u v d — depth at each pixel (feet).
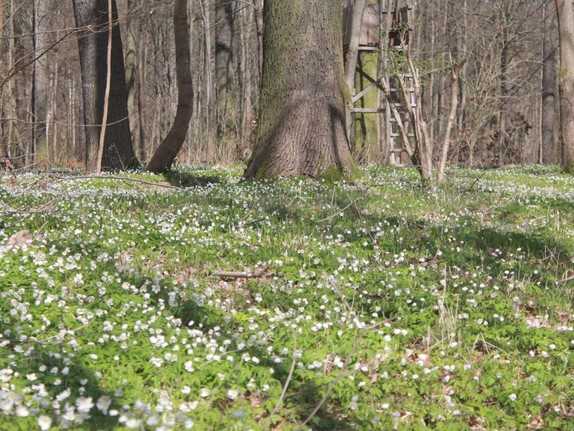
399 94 85.05
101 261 27.94
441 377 20.03
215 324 22.40
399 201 45.78
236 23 130.93
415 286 27.32
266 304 25.44
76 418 13.89
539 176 76.48
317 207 41.32
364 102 96.84
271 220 37.47
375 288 26.66
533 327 23.11
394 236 34.78
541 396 18.60
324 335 21.70
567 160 86.17
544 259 32.17
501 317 23.52
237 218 37.47
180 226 36.09
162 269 28.86
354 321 22.34
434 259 31.07
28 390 15.80
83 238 31.50
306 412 17.22
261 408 16.98
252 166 53.57
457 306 24.11
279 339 21.16
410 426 16.88
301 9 52.11
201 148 100.37
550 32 135.03
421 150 52.06
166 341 19.77
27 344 18.60
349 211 40.45
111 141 74.28
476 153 117.19
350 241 34.19
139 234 33.24
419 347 22.29
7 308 21.42
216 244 32.17
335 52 53.01
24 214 35.88
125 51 117.39
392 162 90.58
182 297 24.58
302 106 52.24
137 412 14.71
